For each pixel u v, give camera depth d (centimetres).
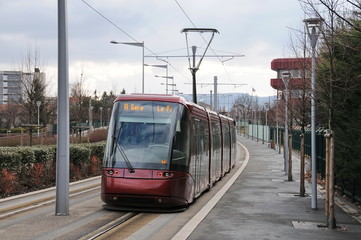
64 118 1248
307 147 3600
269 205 1488
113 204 1350
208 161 1895
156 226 1136
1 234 1001
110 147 1374
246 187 2033
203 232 1051
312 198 1412
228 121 2930
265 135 7369
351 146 1378
